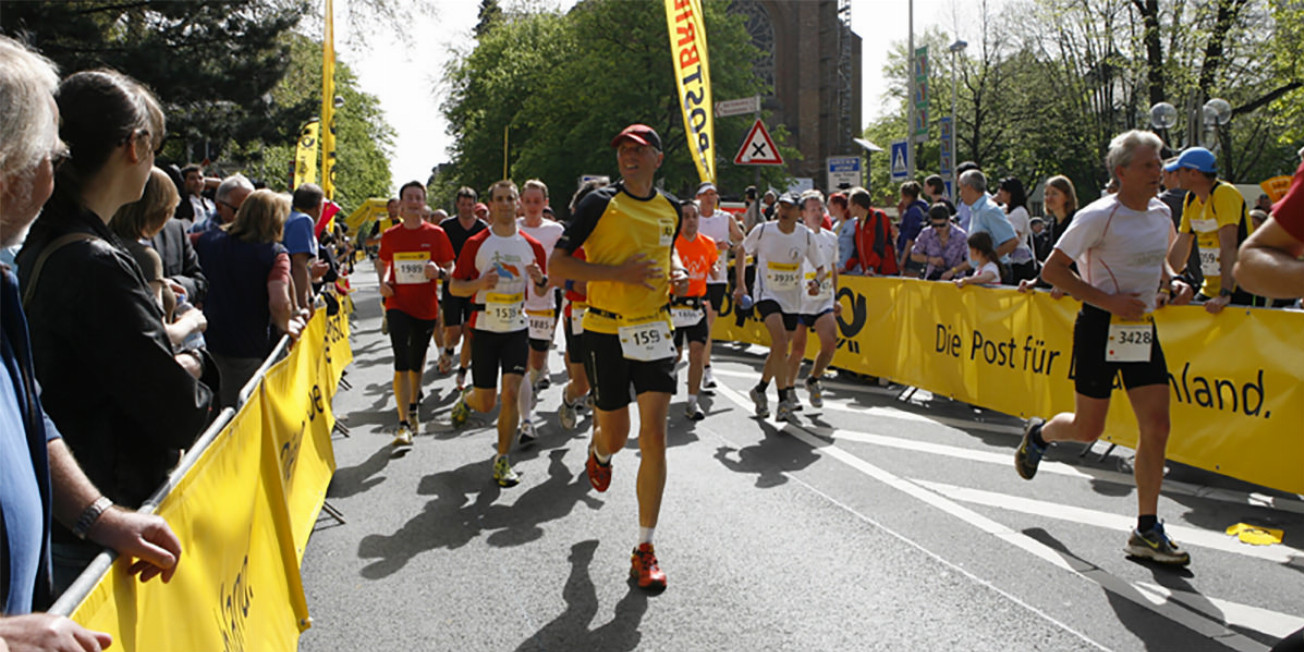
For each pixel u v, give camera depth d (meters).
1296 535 4.58
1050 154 39.78
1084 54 33.56
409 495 5.60
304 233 6.14
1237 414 5.26
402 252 6.90
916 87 24.67
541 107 40.25
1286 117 24.92
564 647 3.49
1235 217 5.97
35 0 15.16
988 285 7.46
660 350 4.23
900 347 8.77
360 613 3.84
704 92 10.93
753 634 3.56
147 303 2.36
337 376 9.52
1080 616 3.66
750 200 13.93
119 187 2.42
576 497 5.48
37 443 1.65
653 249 4.33
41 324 2.26
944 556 4.33
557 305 8.72
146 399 2.33
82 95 2.33
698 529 4.79
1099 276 4.36
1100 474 5.74
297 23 20.19
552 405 8.41
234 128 19.39
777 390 8.18
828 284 7.77
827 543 4.54
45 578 1.67
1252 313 5.18
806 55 61.47
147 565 1.83
